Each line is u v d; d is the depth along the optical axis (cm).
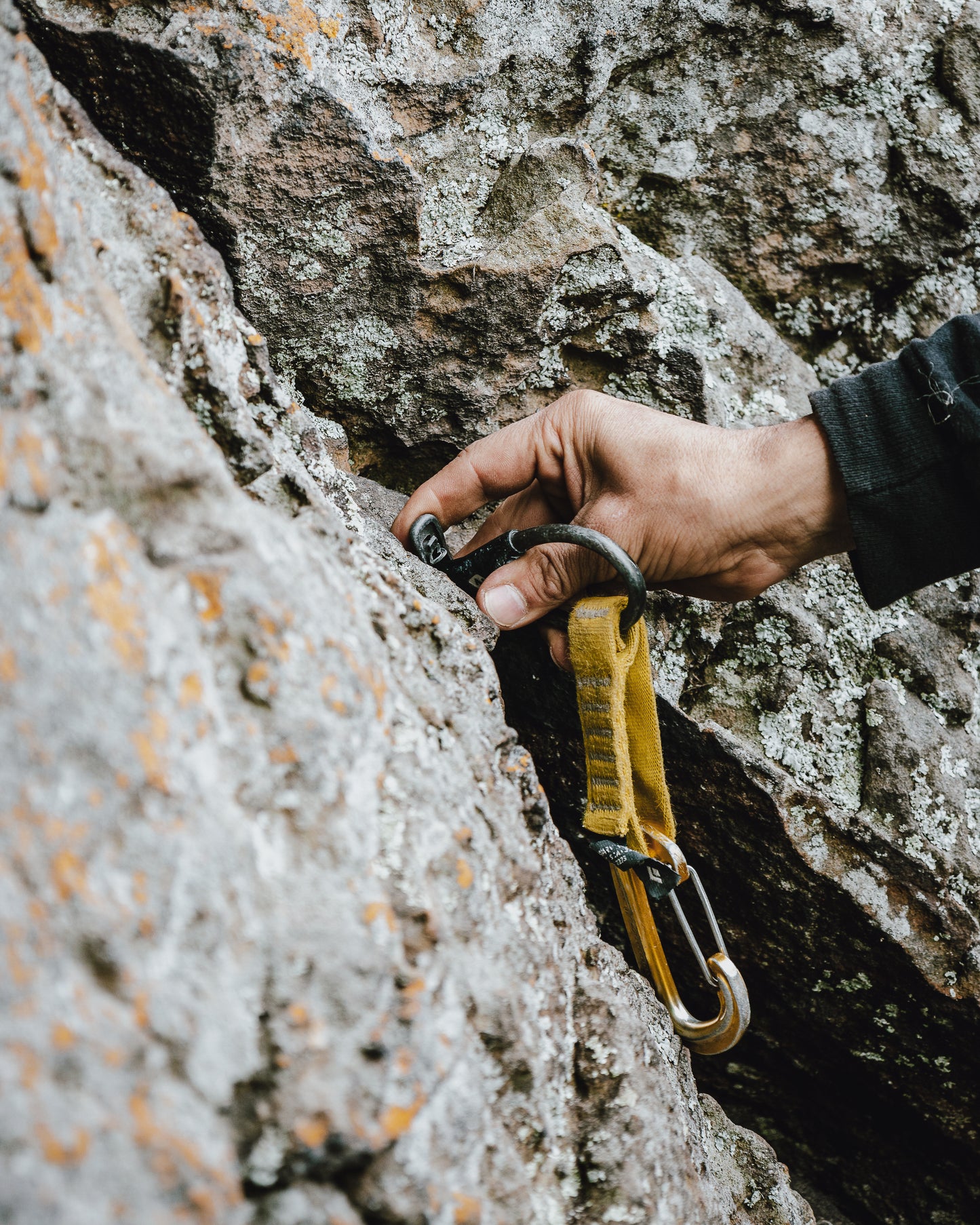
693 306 117
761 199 127
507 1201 57
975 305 130
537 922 70
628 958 123
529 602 99
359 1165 49
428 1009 53
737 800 111
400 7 98
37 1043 38
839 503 99
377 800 57
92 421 53
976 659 122
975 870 113
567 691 110
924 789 113
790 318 132
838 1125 132
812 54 122
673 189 126
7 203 51
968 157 125
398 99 100
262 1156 47
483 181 108
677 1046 89
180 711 49
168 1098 43
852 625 119
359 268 98
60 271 55
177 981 45
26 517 46
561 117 111
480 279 102
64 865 42
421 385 107
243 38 84
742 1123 134
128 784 45
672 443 100
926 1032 116
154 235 71
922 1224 132
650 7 111
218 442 69
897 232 128
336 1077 49
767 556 104
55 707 43
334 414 107
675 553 103
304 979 49
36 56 68
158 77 83
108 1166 39
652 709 94
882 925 110
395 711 62
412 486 116
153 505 54
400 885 56
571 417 103
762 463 99
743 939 119
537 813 77
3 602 43
